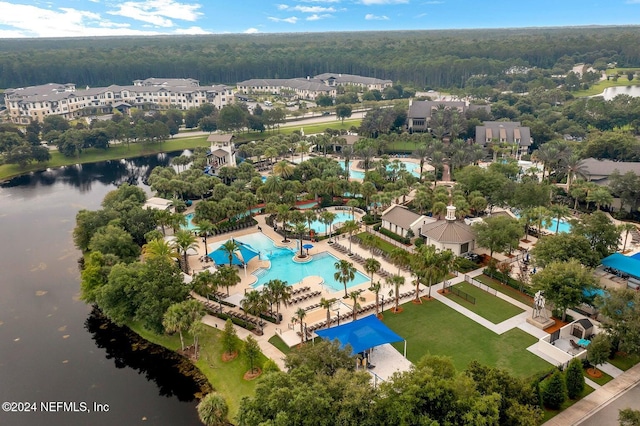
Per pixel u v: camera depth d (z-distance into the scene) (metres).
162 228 112.44
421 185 134.25
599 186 124.62
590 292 72.44
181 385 65.75
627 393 58.78
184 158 174.38
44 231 126.38
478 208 118.25
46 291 93.31
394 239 109.75
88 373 69.25
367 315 78.06
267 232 118.12
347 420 44.88
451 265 83.81
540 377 60.47
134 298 73.94
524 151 188.38
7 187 170.62
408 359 66.25
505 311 79.00
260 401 47.59
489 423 44.41
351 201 126.69
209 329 76.38
